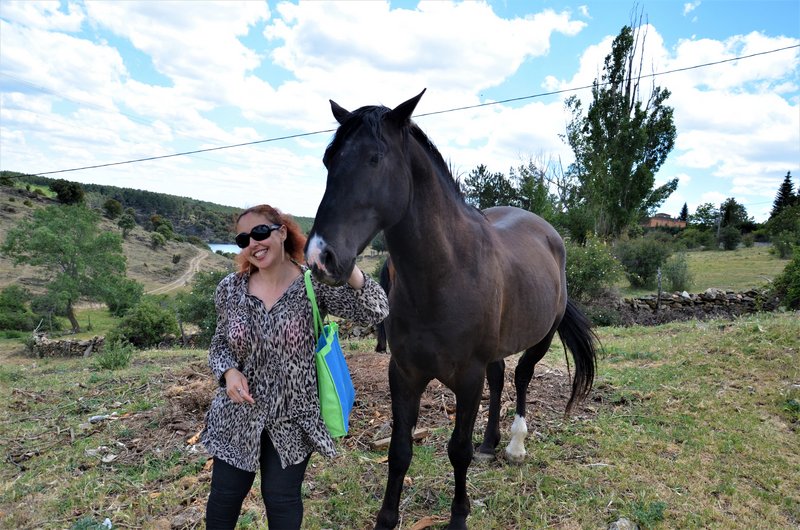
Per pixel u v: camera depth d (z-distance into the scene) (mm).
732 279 18578
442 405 4012
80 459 3424
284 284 1760
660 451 3199
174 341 13477
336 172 1664
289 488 1665
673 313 11750
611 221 21594
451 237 2084
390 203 1749
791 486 2820
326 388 1696
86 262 27031
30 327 24516
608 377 4660
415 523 2482
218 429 1706
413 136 2055
